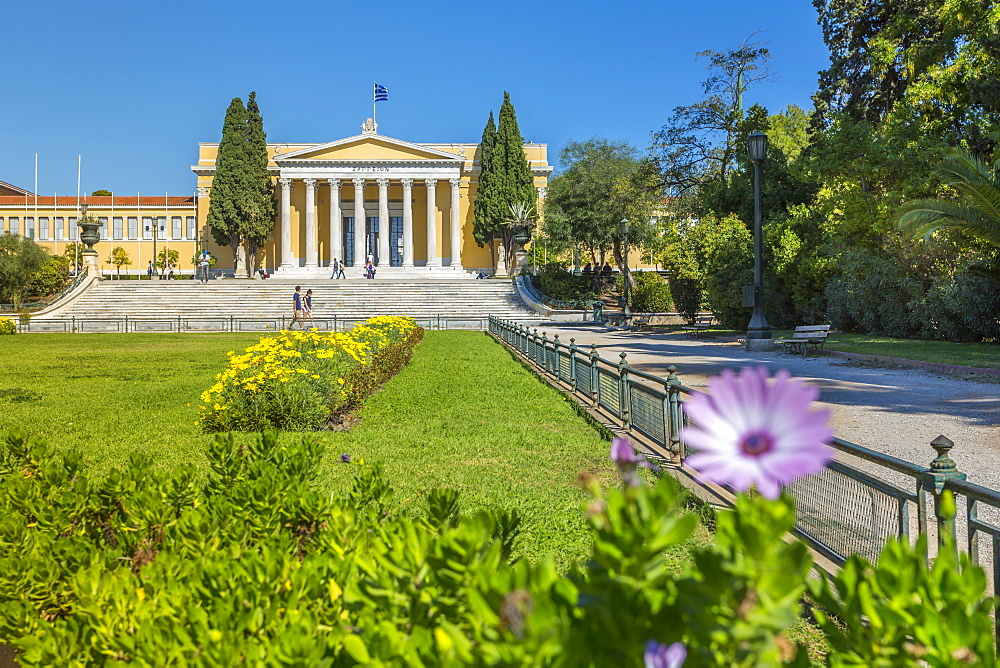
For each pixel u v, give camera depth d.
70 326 44.62
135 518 3.85
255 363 11.44
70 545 3.40
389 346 18.22
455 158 65.50
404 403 13.05
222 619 2.12
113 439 10.02
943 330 23.25
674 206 51.88
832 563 4.92
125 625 2.43
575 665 1.24
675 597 1.34
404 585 1.93
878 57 29.30
